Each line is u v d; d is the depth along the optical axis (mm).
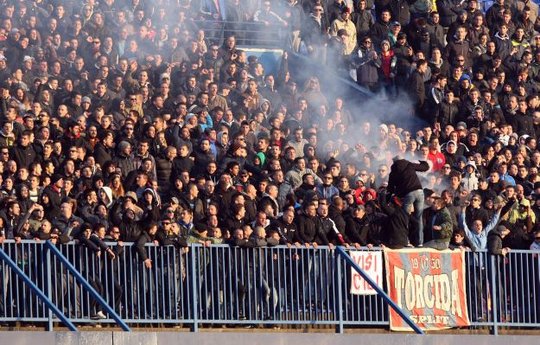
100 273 48250
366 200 55812
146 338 47656
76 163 54656
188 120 60625
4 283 46906
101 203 50312
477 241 55281
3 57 63000
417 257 52469
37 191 51719
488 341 52906
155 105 62281
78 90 62188
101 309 48125
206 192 53562
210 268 49625
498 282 53625
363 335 50938
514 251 53750
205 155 57812
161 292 48938
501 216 56500
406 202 52750
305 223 51438
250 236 50188
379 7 75000
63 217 49125
